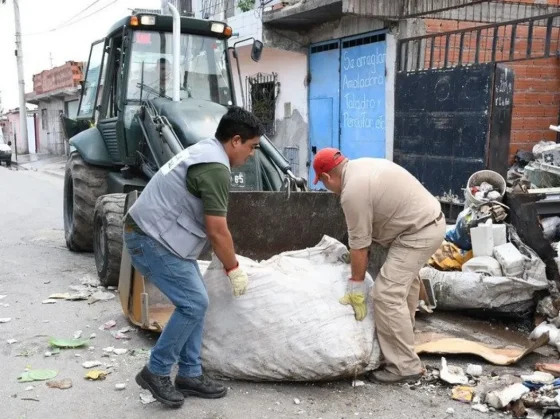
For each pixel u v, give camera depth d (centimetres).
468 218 528
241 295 385
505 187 528
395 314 382
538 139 940
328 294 388
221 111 616
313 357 370
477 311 502
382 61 986
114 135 689
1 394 376
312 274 399
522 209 502
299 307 379
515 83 920
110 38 720
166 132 563
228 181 340
